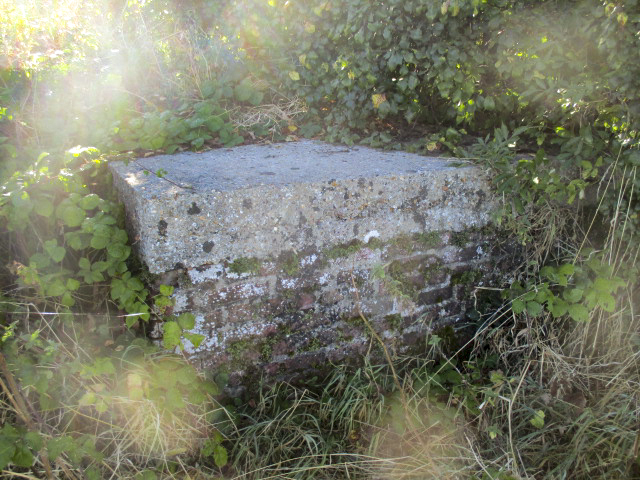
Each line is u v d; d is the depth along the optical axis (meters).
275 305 2.71
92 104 3.50
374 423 2.71
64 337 2.56
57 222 2.67
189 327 2.43
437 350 3.11
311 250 2.69
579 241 3.18
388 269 2.89
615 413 2.67
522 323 3.09
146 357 2.49
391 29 3.18
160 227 2.37
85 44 4.49
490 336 3.12
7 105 3.27
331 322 2.86
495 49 3.18
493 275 3.17
